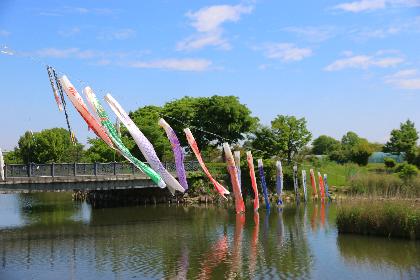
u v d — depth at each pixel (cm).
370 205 4100
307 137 8931
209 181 7462
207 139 9544
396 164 10094
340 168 9325
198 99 9719
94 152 8694
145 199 7350
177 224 5097
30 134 10269
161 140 8400
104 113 3588
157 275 3009
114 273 3072
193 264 3272
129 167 6003
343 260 3300
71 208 6950
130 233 4538
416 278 2858
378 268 3081
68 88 3397
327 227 4662
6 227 4997
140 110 9669
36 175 5209
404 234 3866
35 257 3538
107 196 7344
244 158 8112
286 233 4391
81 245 3962
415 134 11388
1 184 4931
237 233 4453
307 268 3125
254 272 3044
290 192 7812
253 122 9388
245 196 7531
